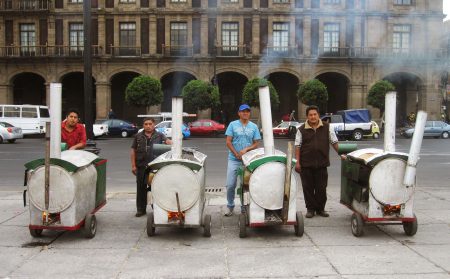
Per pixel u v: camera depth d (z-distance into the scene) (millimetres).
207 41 45031
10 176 14469
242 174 7145
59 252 6250
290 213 6906
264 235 7102
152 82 40219
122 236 7070
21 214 8531
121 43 45688
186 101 39594
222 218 8273
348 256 6027
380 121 42812
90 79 11055
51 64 45438
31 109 36156
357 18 42500
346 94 48031
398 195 6781
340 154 8281
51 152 6781
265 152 7078
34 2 45406
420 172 15211
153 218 6949
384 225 7695
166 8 45094
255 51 44500
